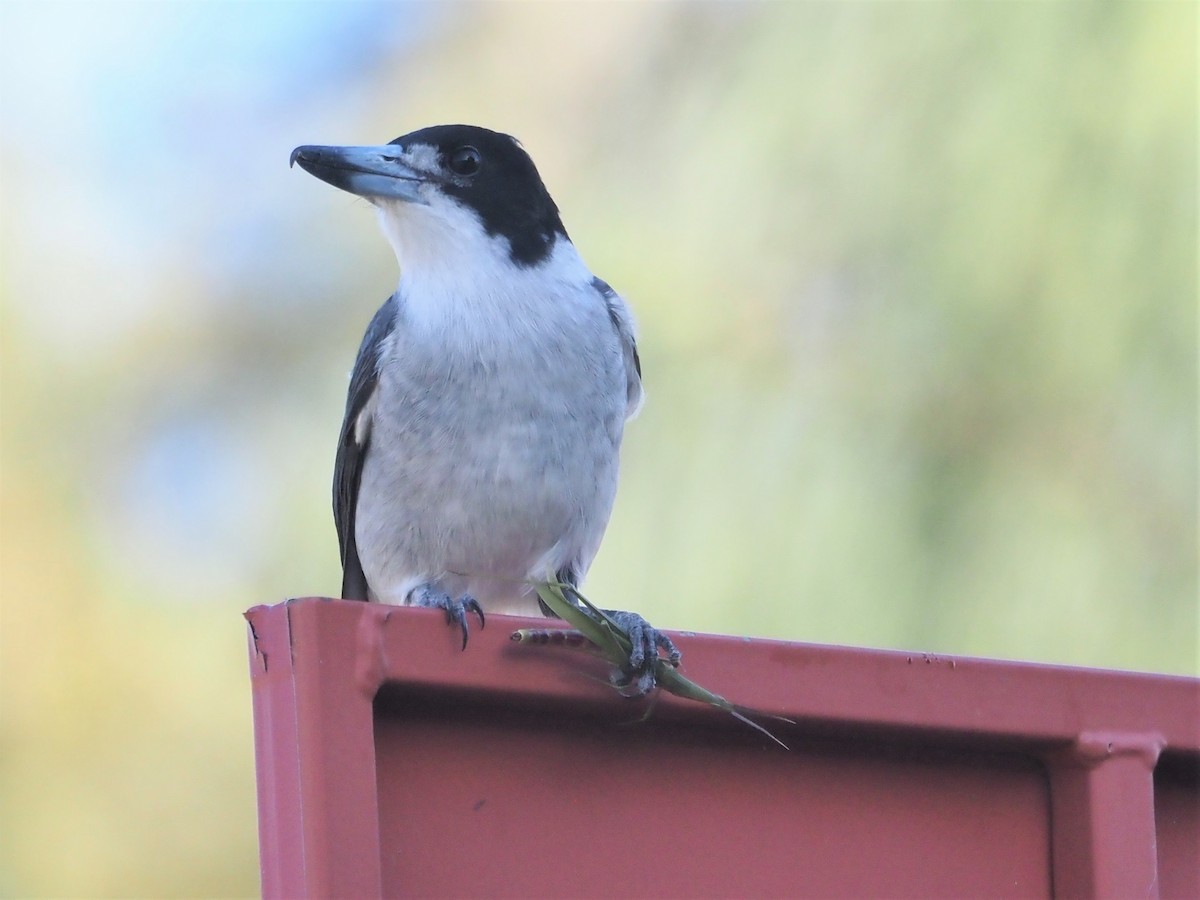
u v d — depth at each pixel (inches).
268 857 176.7
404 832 181.5
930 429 370.0
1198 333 366.6
